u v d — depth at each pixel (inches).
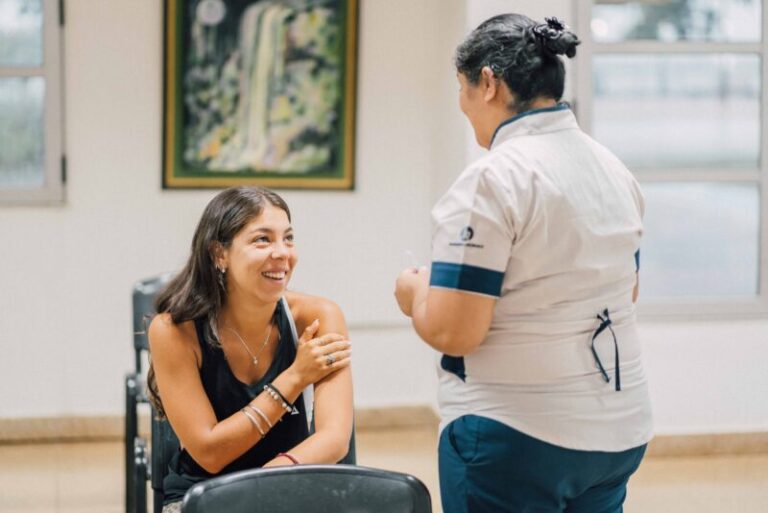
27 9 208.7
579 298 83.7
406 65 220.5
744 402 205.9
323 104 217.8
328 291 222.7
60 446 210.7
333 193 221.0
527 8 195.6
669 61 202.8
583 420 83.7
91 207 213.9
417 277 89.5
